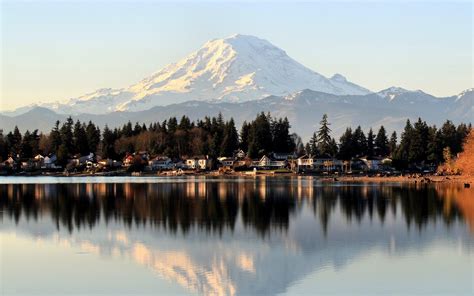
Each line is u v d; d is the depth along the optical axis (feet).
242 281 248.73
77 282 248.73
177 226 373.61
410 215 420.36
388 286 240.32
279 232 351.87
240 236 338.95
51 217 416.05
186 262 278.67
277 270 263.90
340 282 245.86
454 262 273.95
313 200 526.57
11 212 444.55
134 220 399.03
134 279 252.01
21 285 244.63
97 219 405.39
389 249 301.43
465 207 467.11
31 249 306.55
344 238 331.36
